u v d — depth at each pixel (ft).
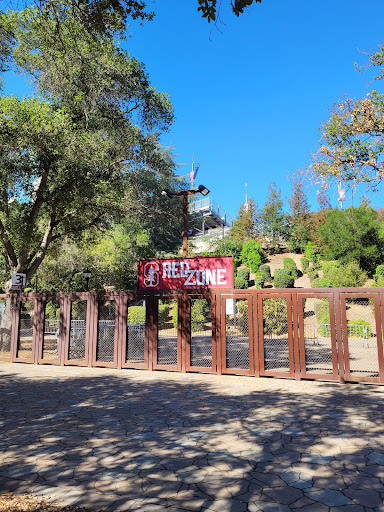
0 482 12.02
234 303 46.52
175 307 72.54
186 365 34.32
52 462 13.67
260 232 155.22
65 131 39.96
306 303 85.46
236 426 17.99
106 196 48.88
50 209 51.47
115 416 19.99
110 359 40.73
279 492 11.16
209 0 14.46
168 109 53.83
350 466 13.07
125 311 37.58
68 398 24.38
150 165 57.57
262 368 31.68
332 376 29.40
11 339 42.32
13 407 22.03
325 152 45.68
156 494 11.10
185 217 52.65
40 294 41.88
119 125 50.96
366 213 104.78
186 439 16.15
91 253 81.66
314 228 137.59
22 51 42.93
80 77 46.16
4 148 39.50
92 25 23.15
